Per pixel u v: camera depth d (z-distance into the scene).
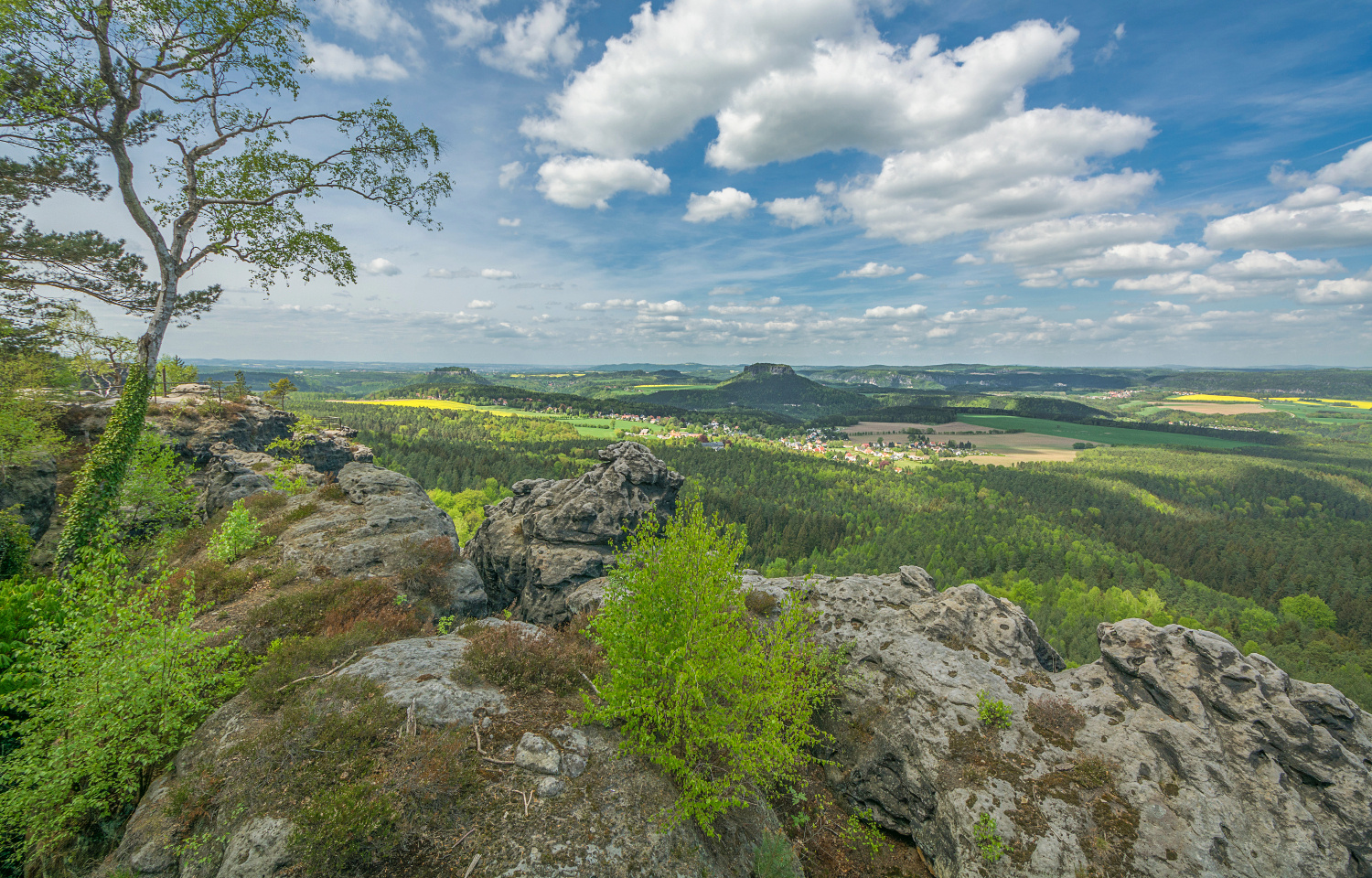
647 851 7.93
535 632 13.35
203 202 24.12
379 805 7.42
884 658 15.06
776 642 11.49
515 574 34.25
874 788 12.86
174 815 7.88
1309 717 10.96
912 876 11.35
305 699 9.64
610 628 10.32
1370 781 9.85
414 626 15.33
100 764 8.62
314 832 7.00
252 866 6.89
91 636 9.07
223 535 19.70
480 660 11.21
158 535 23.72
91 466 21.33
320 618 15.05
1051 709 12.45
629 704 9.38
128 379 22.50
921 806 11.90
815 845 11.81
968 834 10.60
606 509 33.00
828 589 19.31
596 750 9.56
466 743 9.20
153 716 9.42
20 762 8.47
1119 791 10.62
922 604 16.81
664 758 8.92
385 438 153.62
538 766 8.78
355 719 9.01
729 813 9.99
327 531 21.91
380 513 23.73
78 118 21.67
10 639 11.65
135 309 40.19
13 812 8.21
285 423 51.69
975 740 12.23
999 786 11.13
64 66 20.86
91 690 8.80
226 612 15.40
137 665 9.16
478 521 101.44
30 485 26.66
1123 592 116.12
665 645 10.17
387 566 20.33
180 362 58.44
